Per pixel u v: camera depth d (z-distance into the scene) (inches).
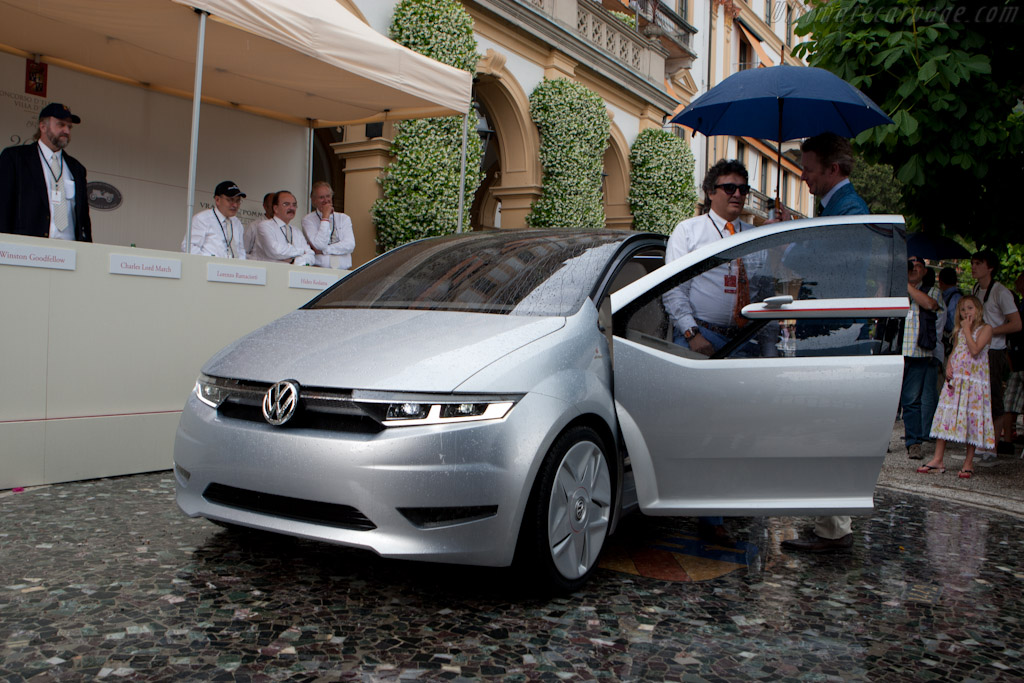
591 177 549.3
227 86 317.7
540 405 114.7
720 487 133.0
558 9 555.5
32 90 287.0
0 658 93.0
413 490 106.9
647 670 98.1
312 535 111.0
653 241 162.6
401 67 278.1
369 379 112.2
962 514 193.0
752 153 1120.2
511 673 95.3
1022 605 128.2
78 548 131.6
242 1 227.8
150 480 181.0
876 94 247.0
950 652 108.4
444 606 115.1
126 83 312.0
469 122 419.2
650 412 128.8
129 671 91.4
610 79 620.1
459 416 110.0
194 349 197.2
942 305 297.3
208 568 125.6
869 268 135.4
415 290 146.6
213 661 94.7
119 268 181.9
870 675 100.1
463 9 411.8
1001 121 241.3
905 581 138.1
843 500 135.9
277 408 114.2
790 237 138.6
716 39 989.2
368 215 406.9
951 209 293.0
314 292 223.1
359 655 98.0
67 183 230.1
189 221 218.5
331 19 260.5
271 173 367.9
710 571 138.6
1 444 164.6
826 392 132.8
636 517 174.4
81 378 176.9
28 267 167.3
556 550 118.3
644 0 763.4
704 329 132.9
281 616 108.7
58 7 240.4
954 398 246.2
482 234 173.8
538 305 133.6
